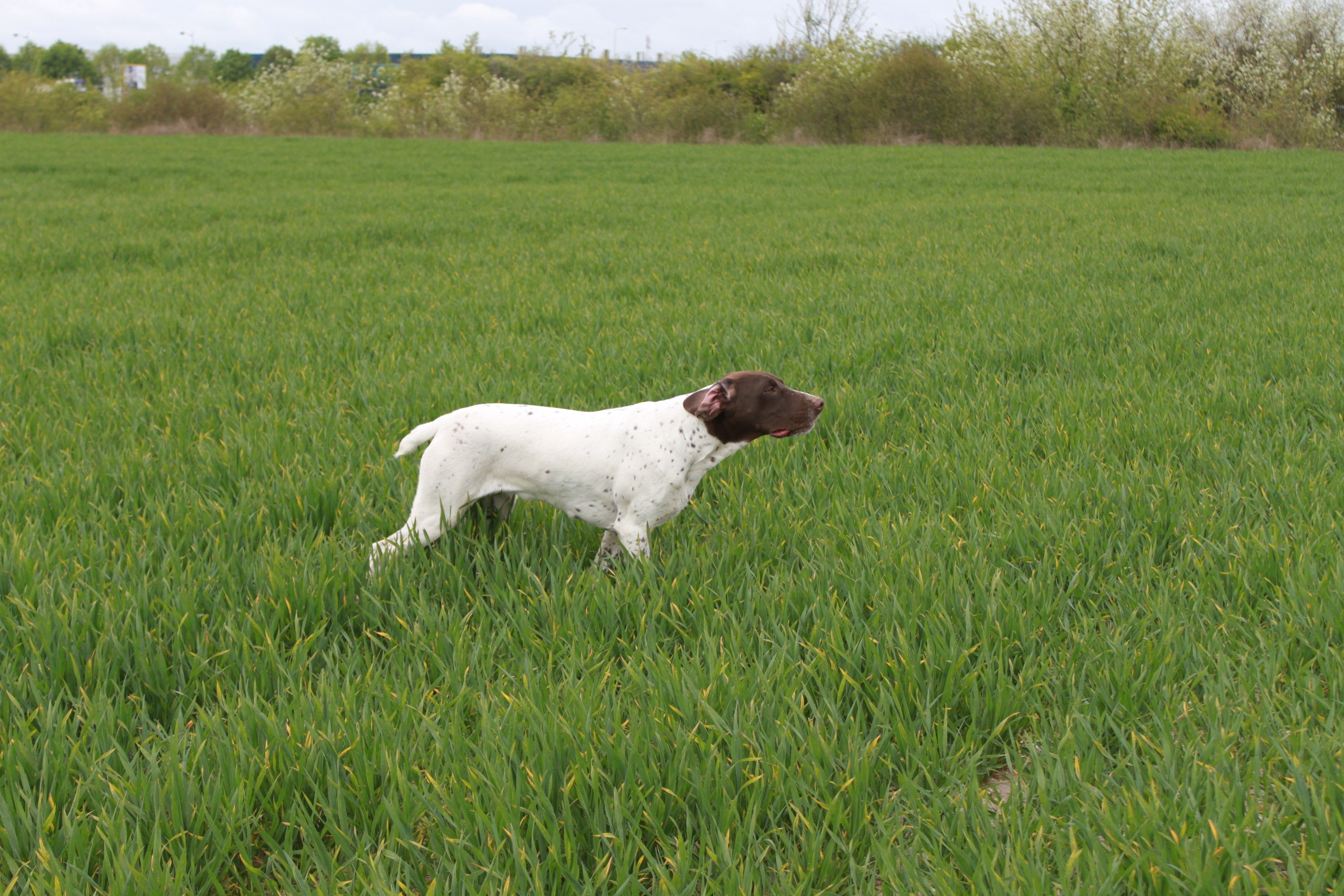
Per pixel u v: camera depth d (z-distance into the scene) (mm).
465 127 51344
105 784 2621
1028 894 2197
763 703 2938
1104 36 44438
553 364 7398
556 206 20672
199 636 3414
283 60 58812
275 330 8820
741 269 12430
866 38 48250
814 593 3736
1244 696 2945
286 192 23594
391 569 3951
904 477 5023
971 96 45438
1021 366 7648
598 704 2998
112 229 16359
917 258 13016
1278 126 43844
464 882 2244
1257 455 5121
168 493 4781
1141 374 7039
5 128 50031
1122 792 2529
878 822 2520
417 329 8820
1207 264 11945
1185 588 3736
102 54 119250
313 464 5180
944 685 3146
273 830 2576
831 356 7523
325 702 3000
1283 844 2273
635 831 2465
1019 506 4602
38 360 7613
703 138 49812
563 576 4074
